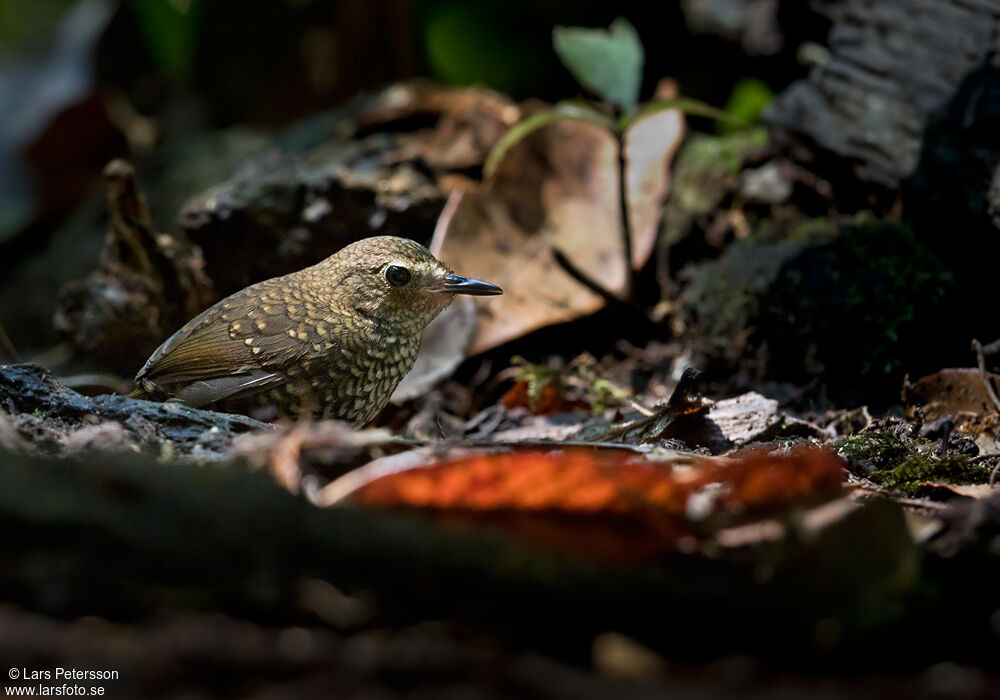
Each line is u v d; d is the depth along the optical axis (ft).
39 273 54.19
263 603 15.67
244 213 39.68
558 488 17.28
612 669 14.99
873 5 42.52
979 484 24.53
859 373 35.19
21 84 68.23
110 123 58.29
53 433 21.29
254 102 67.87
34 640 14.57
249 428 23.81
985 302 35.94
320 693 14.02
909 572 16.22
